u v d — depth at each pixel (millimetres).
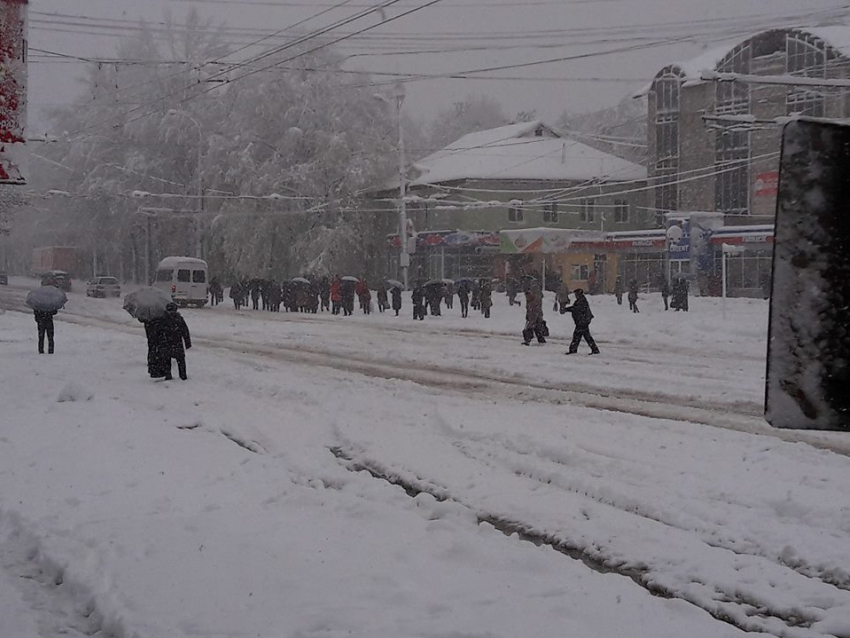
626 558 7125
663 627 5559
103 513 8336
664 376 17578
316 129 60281
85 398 15188
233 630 5461
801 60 50594
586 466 9914
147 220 70125
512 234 53156
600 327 29844
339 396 15469
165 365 18000
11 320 35719
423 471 10055
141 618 5668
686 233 47625
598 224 60312
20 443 11602
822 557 6902
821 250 2066
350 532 7648
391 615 5703
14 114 4602
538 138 63938
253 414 13984
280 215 58688
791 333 2072
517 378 17938
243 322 35938
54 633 5738
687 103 56969
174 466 10320
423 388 16578
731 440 11086
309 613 5738
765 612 6074
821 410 2053
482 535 7605
